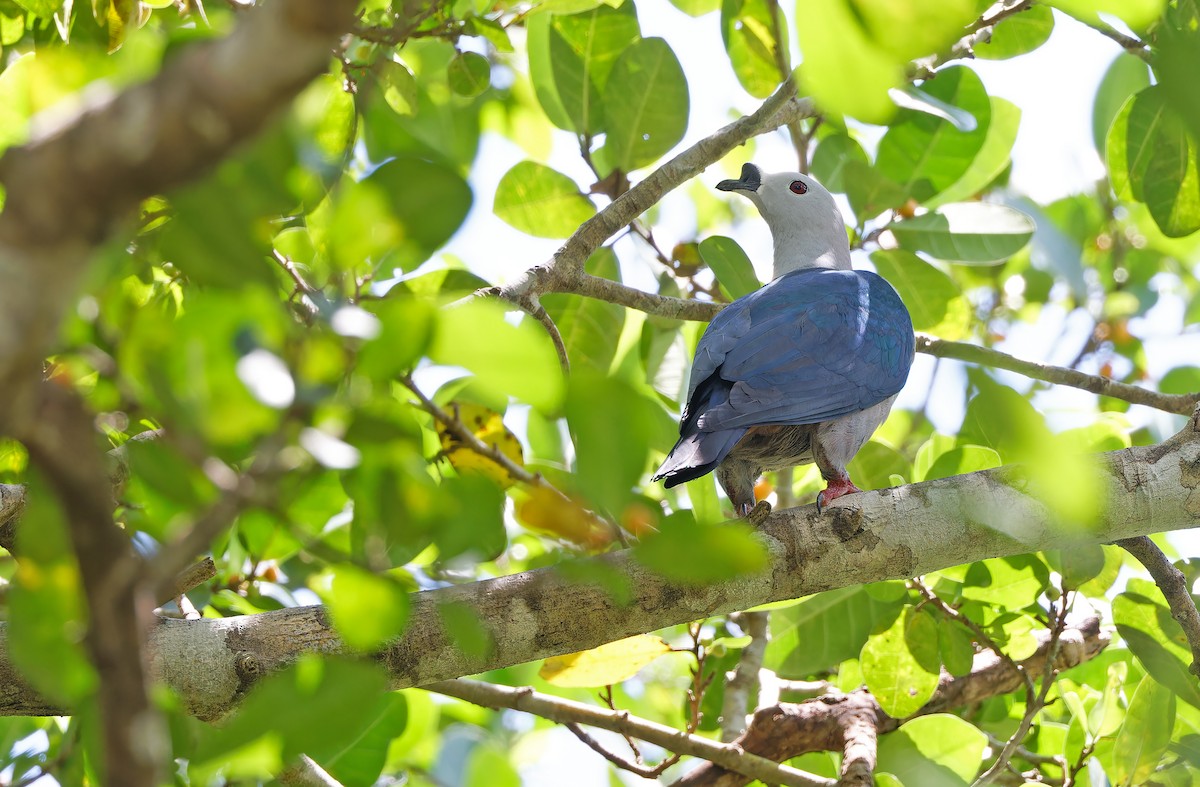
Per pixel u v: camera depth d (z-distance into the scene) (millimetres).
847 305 10477
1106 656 11734
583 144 11648
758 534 7605
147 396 3977
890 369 10406
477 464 11281
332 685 4039
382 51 7715
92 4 8758
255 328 3871
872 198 12055
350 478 4305
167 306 7906
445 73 12578
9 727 10133
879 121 3723
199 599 10070
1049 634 11039
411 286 9492
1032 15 11586
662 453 11984
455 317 3689
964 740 10109
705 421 9203
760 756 10305
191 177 2801
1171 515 7781
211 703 6727
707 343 10109
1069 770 10438
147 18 9234
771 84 12164
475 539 4254
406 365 3857
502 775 5699
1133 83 13859
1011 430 3438
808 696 12352
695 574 3820
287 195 3760
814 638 11500
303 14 2629
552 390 3750
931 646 9859
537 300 9648
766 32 11836
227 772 7004
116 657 3221
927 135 12008
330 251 3922
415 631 6961
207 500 4281
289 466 3656
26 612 4254
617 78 11266
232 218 3643
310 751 4469
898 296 11219
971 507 7160
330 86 7789
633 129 11406
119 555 3244
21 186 2705
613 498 3471
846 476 10188
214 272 3688
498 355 3725
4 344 2754
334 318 3750
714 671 11164
